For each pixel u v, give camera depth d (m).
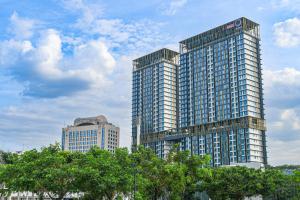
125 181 65.81
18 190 66.69
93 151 77.81
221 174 96.25
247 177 96.19
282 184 105.31
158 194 85.06
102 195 73.19
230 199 98.44
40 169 65.06
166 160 87.00
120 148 80.44
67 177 63.34
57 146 76.50
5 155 123.06
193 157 86.44
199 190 98.31
